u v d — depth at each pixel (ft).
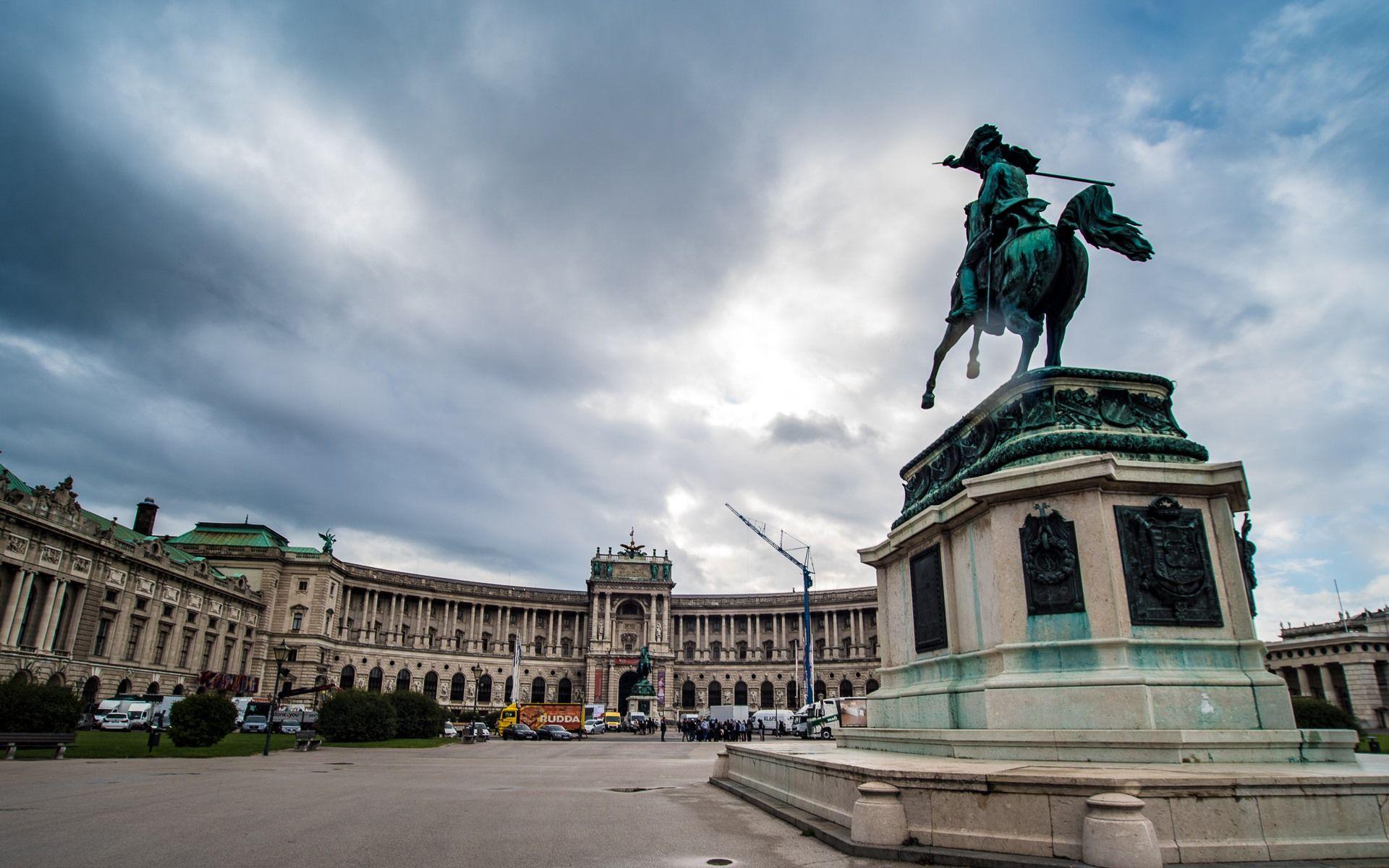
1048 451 36.60
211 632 285.64
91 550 214.48
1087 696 31.94
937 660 40.47
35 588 197.06
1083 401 38.45
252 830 36.60
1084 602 33.83
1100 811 23.39
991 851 25.64
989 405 42.29
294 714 195.83
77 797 50.60
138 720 188.34
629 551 453.58
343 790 58.49
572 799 52.01
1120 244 39.50
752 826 37.55
